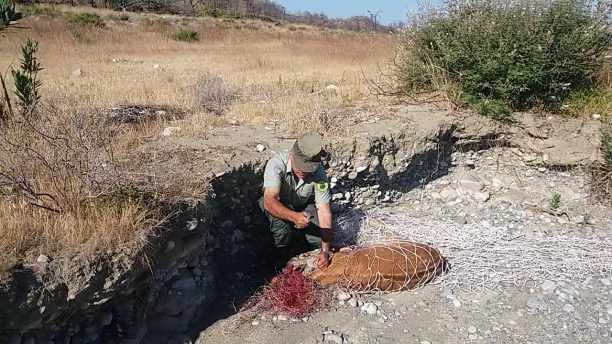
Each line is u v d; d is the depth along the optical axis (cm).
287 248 482
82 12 2606
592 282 474
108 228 353
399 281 445
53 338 330
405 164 608
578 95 687
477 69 677
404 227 539
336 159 566
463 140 652
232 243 489
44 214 356
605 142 608
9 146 418
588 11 709
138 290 368
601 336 414
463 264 484
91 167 389
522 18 685
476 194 630
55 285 317
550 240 535
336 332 405
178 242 394
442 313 430
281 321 414
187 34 1950
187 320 412
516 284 466
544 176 646
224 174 486
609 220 588
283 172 446
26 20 1870
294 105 696
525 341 406
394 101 712
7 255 317
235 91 796
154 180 411
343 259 447
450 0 750
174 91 816
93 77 984
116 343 360
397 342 400
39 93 759
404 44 781
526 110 680
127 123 599
